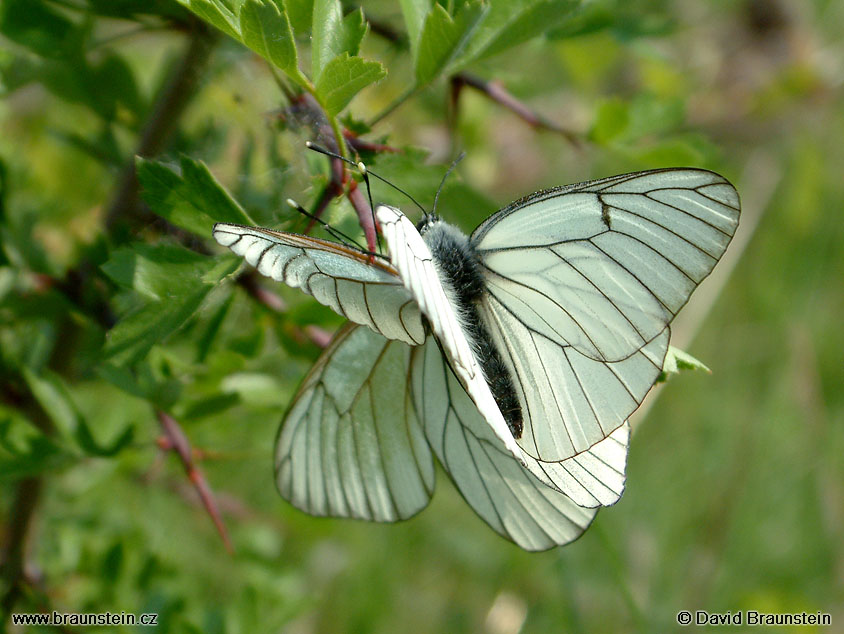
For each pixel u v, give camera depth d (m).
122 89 0.24
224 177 0.23
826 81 0.35
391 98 0.27
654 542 0.32
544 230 0.21
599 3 0.23
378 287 0.20
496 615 0.30
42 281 0.23
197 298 0.20
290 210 0.21
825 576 0.32
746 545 0.32
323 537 0.29
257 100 0.23
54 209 0.26
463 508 0.31
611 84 0.33
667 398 0.34
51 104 0.27
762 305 0.37
